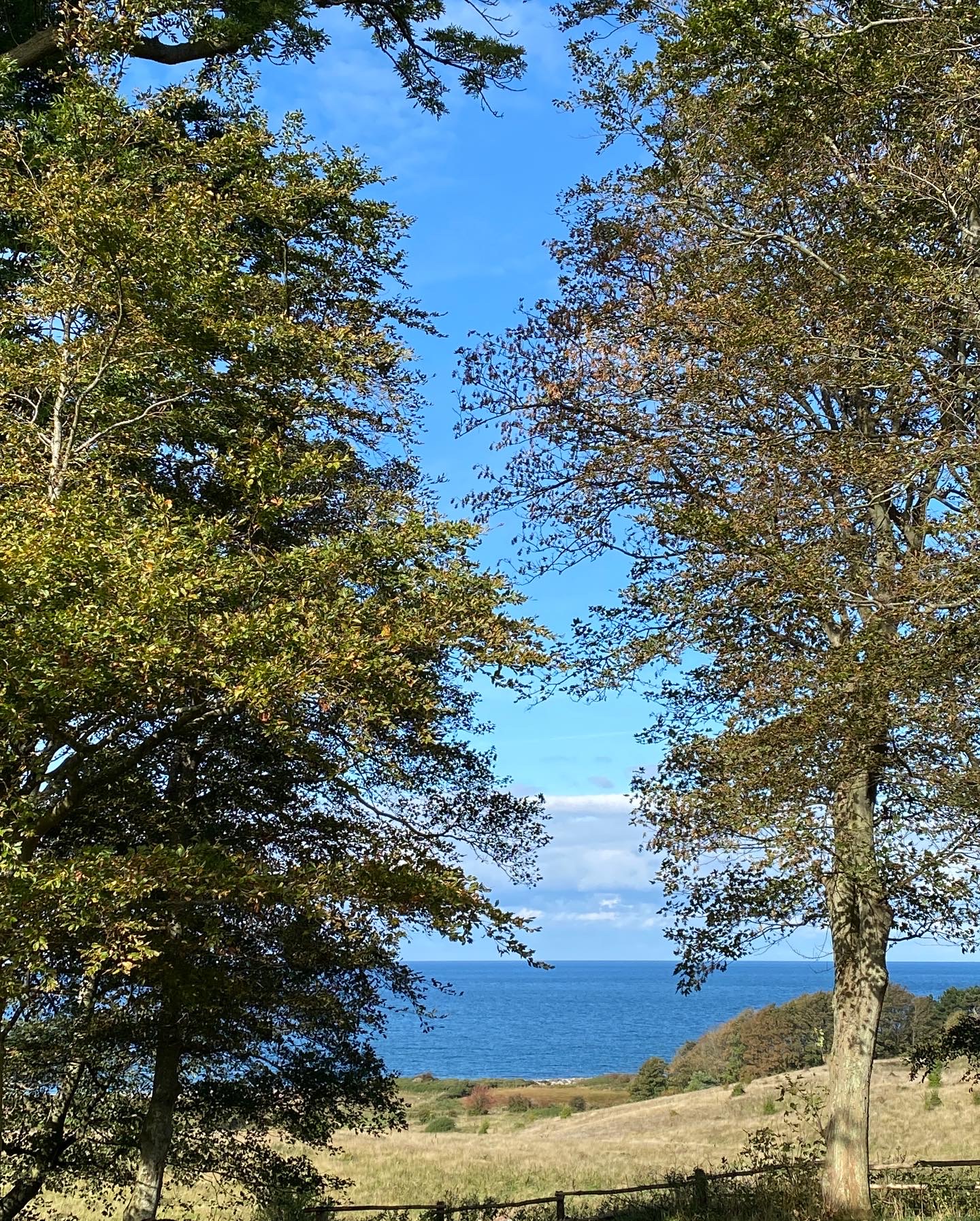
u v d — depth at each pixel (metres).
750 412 10.69
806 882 10.70
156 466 9.99
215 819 9.66
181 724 7.38
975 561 8.12
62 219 7.93
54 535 6.29
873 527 10.45
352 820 10.39
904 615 8.68
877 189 10.77
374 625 7.75
